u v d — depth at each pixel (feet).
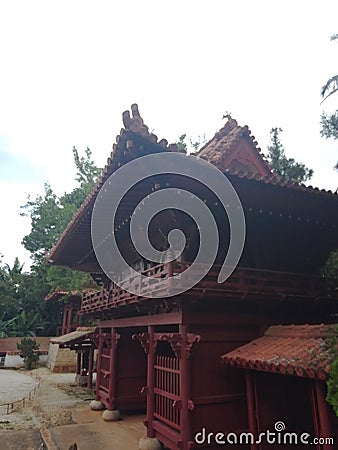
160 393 33.47
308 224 36.70
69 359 108.88
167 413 31.86
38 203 167.22
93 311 50.19
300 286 34.83
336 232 38.45
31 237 161.17
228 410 29.27
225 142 44.27
